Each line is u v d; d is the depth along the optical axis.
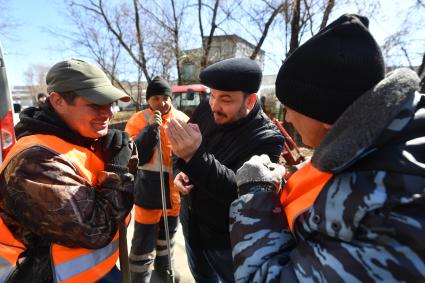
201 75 1.66
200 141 1.36
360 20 0.76
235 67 1.53
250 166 1.11
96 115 1.33
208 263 1.92
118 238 1.46
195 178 1.38
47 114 1.32
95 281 1.31
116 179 1.33
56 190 1.14
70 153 1.27
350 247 0.67
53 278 1.21
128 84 17.48
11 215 1.21
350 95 0.72
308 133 0.86
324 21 9.59
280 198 1.03
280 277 0.81
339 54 0.71
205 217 1.70
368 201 0.65
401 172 0.64
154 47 13.99
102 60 16.05
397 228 0.61
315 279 0.71
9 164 1.17
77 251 1.25
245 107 1.61
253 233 0.94
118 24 14.47
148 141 2.20
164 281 2.62
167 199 2.48
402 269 0.60
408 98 0.68
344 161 0.67
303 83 0.77
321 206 0.73
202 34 13.83
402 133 0.67
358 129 0.67
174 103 11.20
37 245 1.24
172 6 13.53
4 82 3.03
